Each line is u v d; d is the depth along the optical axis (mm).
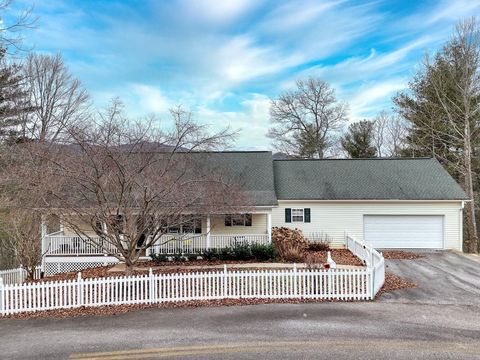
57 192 11695
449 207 22594
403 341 8203
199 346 8047
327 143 47656
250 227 21812
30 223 15859
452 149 33219
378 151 51438
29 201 13914
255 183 22281
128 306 11312
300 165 26062
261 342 8227
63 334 9016
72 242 18266
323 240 22750
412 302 11469
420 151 37219
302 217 23047
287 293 11914
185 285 11828
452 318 9844
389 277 14805
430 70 32438
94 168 11227
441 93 30719
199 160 14781
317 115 47656
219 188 13680
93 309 11055
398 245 22797
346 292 11805
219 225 21594
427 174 24453
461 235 22531
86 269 18000
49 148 12711
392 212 22797
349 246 21422
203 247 18938
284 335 8664
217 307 11102
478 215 32875
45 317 10438
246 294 11977
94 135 11453
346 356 7406
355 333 8750
